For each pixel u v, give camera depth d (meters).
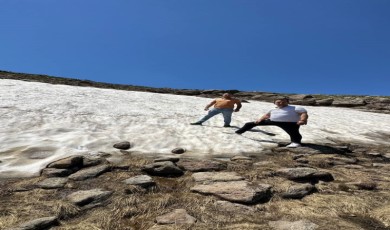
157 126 14.38
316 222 5.34
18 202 5.91
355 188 7.30
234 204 6.05
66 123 13.28
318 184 7.46
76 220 5.34
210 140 12.29
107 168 7.96
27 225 4.87
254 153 10.82
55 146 9.98
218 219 5.39
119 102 22.31
